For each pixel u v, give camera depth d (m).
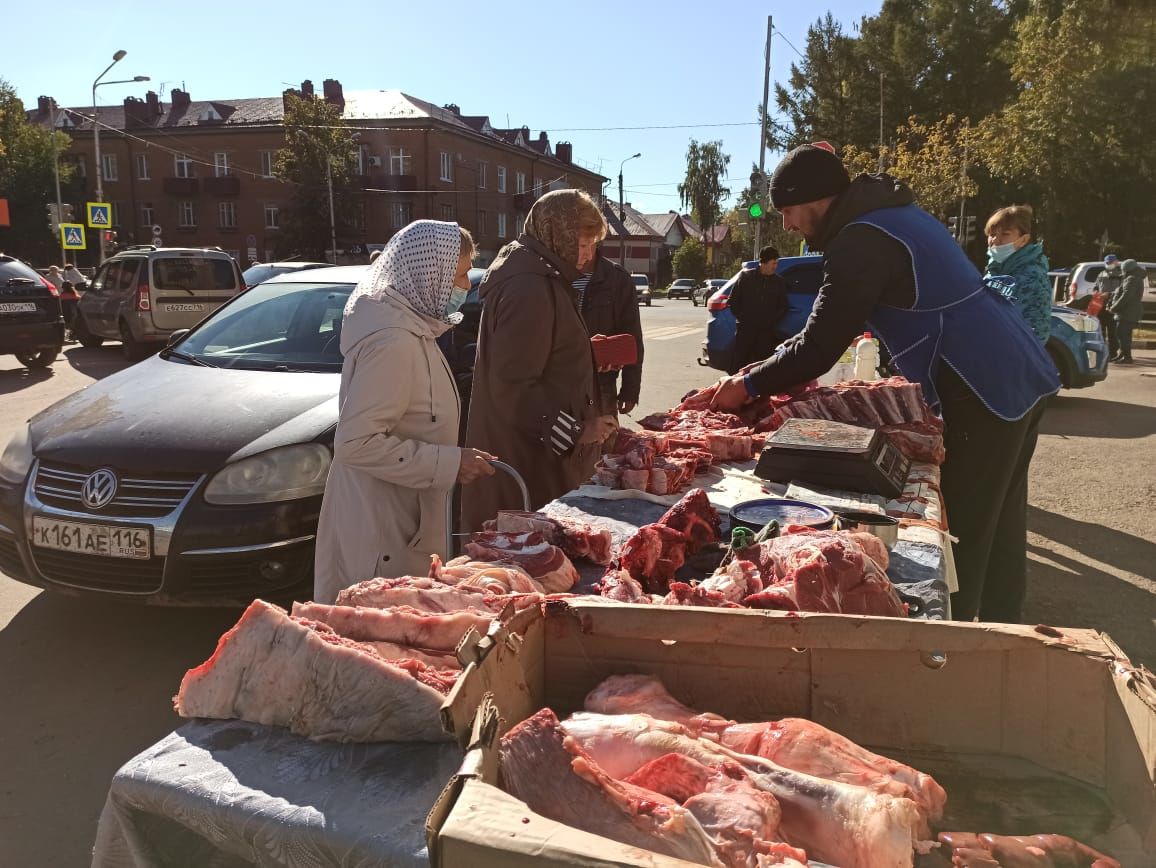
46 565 3.75
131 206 57.09
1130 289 15.68
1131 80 25.94
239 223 55.75
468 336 5.88
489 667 1.27
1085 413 10.64
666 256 86.69
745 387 3.55
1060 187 30.92
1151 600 4.75
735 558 1.92
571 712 1.50
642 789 1.15
